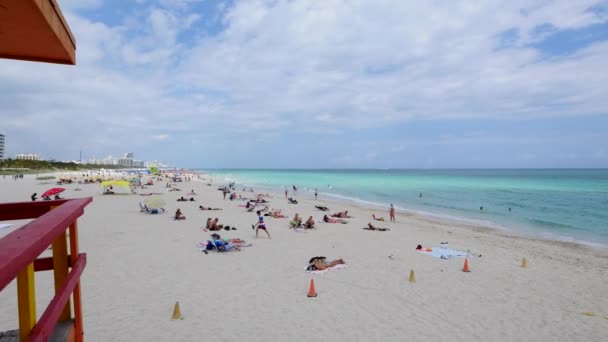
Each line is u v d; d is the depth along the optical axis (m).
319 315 9.77
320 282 12.41
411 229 24.50
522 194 53.19
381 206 39.50
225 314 9.67
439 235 22.38
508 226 27.22
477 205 40.38
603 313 10.55
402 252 17.17
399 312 10.13
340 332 8.84
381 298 11.12
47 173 109.56
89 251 16.02
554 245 20.59
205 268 13.73
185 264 14.20
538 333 9.21
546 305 11.05
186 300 10.54
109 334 8.38
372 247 18.17
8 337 2.77
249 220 26.39
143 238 18.97
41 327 1.89
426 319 9.75
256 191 60.81
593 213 34.03
